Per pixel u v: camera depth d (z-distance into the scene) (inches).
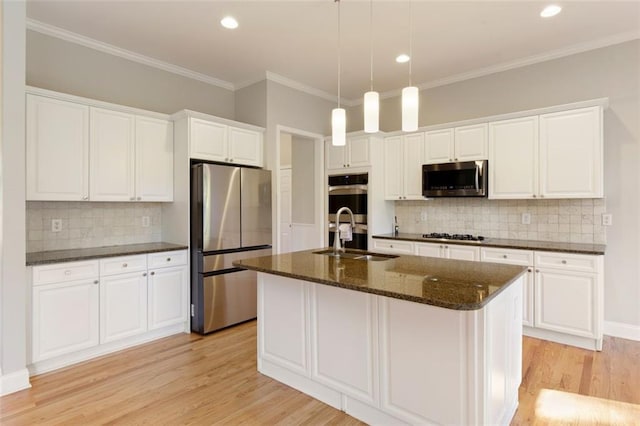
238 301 148.7
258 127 165.6
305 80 176.9
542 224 147.6
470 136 153.5
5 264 93.2
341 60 152.8
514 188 142.0
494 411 70.6
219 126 150.1
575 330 121.3
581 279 120.0
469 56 148.8
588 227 137.6
